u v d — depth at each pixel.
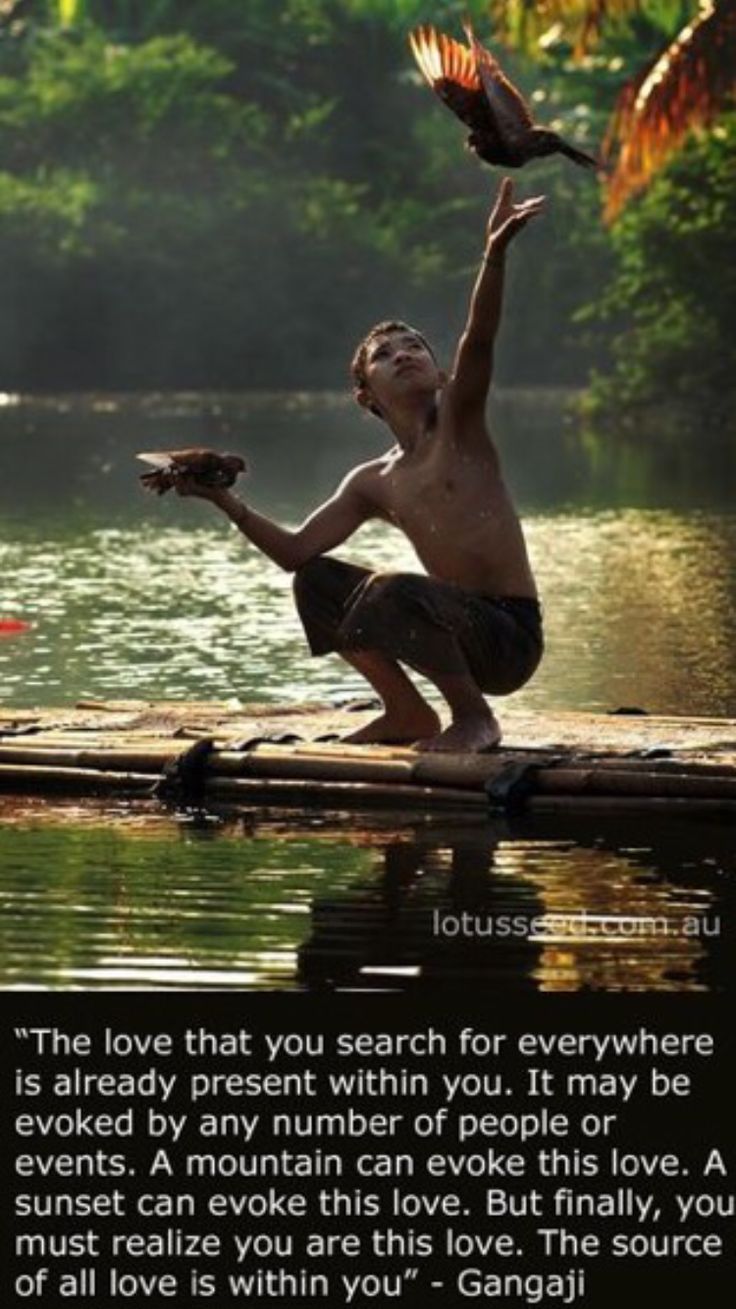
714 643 27.56
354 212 105.31
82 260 100.88
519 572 19.52
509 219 18.69
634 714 20.89
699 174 77.44
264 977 14.70
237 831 18.22
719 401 76.25
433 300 104.06
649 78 53.66
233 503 19.52
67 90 107.75
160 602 31.55
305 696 24.02
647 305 79.56
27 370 100.88
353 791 18.84
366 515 19.89
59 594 32.44
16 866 17.20
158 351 101.88
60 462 57.59
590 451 62.06
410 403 19.66
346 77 115.81
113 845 17.83
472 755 18.88
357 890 16.47
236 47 115.81
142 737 20.06
